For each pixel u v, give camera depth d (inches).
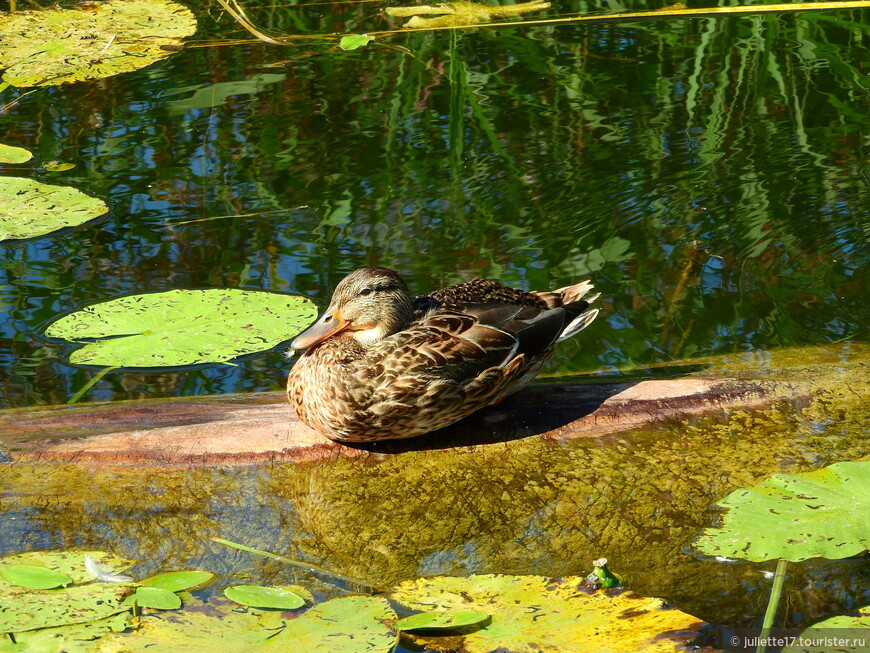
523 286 250.4
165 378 221.1
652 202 289.1
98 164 311.7
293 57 385.7
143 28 409.1
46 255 266.2
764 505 157.0
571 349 229.5
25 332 232.2
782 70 365.1
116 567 151.7
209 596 146.9
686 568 154.3
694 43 390.0
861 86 352.8
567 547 160.2
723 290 250.2
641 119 334.6
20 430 193.0
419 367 180.1
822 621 136.6
